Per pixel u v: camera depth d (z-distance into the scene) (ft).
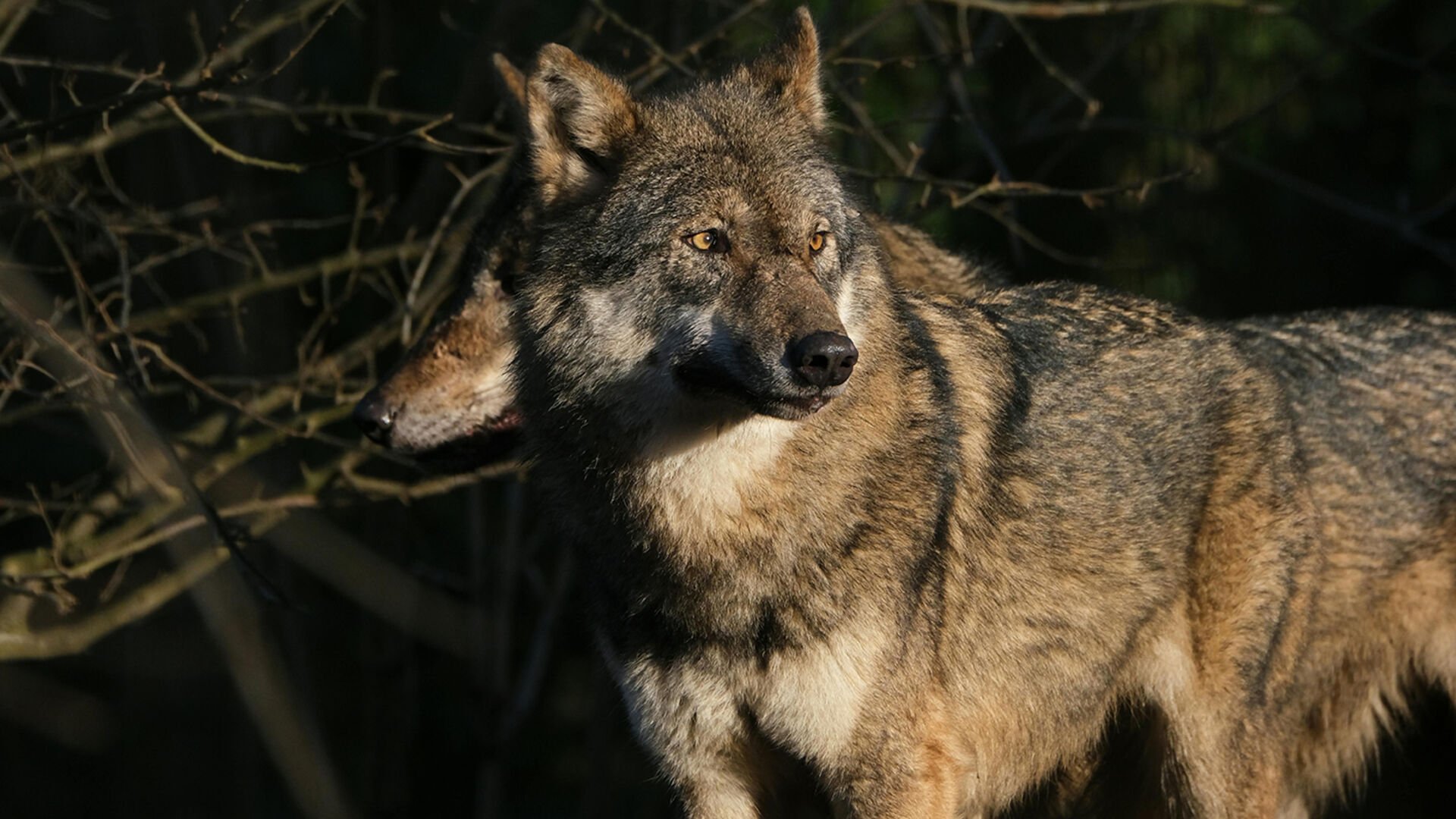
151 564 58.18
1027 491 30.22
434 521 67.72
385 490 42.80
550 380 28.14
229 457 41.93
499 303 38.09
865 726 27.81
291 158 60.03
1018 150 66.18
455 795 69.51
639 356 27.27
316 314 62.34
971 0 42.65
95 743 65.26
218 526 29.17
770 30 46.24
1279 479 32.60
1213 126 62.13
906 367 28.71
